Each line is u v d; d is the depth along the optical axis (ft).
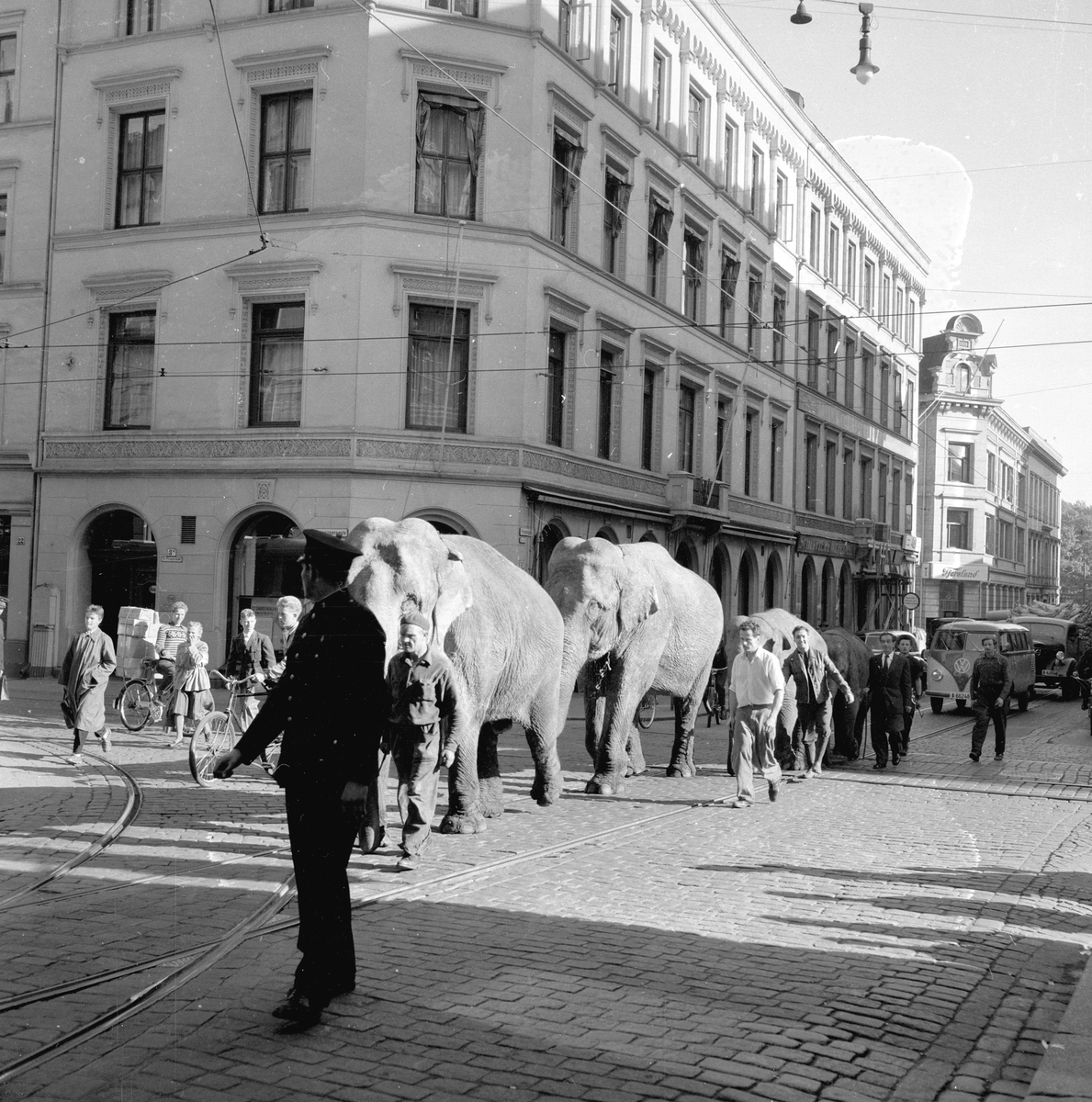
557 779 37.63
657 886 25.66
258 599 82.28
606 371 96.89
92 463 85.92
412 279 80.38
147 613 66.59
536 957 19.72
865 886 26.40
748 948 20.80
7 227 89.30
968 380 181.88
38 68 88.79
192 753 38.75
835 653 54.03
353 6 79.61
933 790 45.29
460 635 30.94
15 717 60.44
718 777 47.42
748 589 125.49
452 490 81.00
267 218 81.35
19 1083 13.78
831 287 147.84
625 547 42.98
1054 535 223.30
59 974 17.97
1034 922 23.82
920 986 19.02
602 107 93.30
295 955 19.29
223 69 82.69
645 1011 17.12
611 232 97.45
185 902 22.71
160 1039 15.35
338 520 79.20
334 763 16.43
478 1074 14.49
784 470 134.21
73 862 25.95
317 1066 14.58
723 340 116.47
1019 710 101.50
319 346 79.92
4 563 90.38
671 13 105.29
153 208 86.69
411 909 22.88
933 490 182.19
